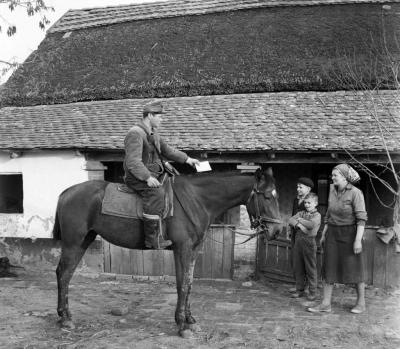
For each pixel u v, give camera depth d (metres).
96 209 5.54
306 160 8.15
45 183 9.41
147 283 8.35
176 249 5.38
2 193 11.59
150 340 5.18
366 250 7.67
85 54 13.40
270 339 5.24
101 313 6.32
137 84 11.36
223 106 9.98
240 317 6.09
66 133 9.69
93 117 10.38
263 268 8.27
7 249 9.66
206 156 8.47
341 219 6.15
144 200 5.23
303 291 7.22
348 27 11.76
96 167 9.16
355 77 9.84
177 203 5.36
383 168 9.05
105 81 11.87
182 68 11.55
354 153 7.79
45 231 9.41
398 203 7.64
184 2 14.61
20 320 5.96
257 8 13.43
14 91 12.39
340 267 6.21
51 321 5.91
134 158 5.08
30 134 9.88
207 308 6.53
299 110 9.38
